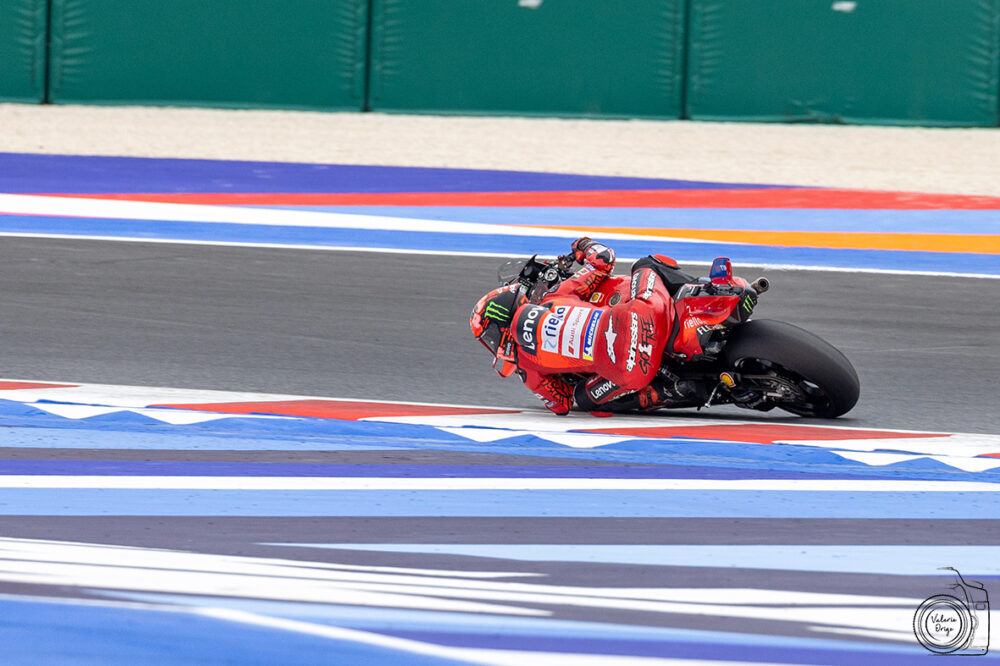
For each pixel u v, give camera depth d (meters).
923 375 28.45
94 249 42.75
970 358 30.14
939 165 69.94
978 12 84.25
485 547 16.75
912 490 19.66
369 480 19.75
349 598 15.02
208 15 88.94
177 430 22.73
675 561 16.31
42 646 13.75
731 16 86.69
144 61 89.44
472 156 70.75
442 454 21.42
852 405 23.33
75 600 14.87
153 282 37.59
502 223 50.56
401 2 88.75
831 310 35.50
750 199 56.62
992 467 21.05
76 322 32.25
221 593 15.12
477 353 30.02
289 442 22.03
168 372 27.45
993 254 44.59
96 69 89.50
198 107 90.25
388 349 30.14
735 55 86.94
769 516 18.23
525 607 14.79
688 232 48.84
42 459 20.59
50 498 18.58
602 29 87.56
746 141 78.69
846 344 31.42
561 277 24.55
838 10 85.50
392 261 41.94
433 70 89.12
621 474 20.31
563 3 87.69
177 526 17.44
